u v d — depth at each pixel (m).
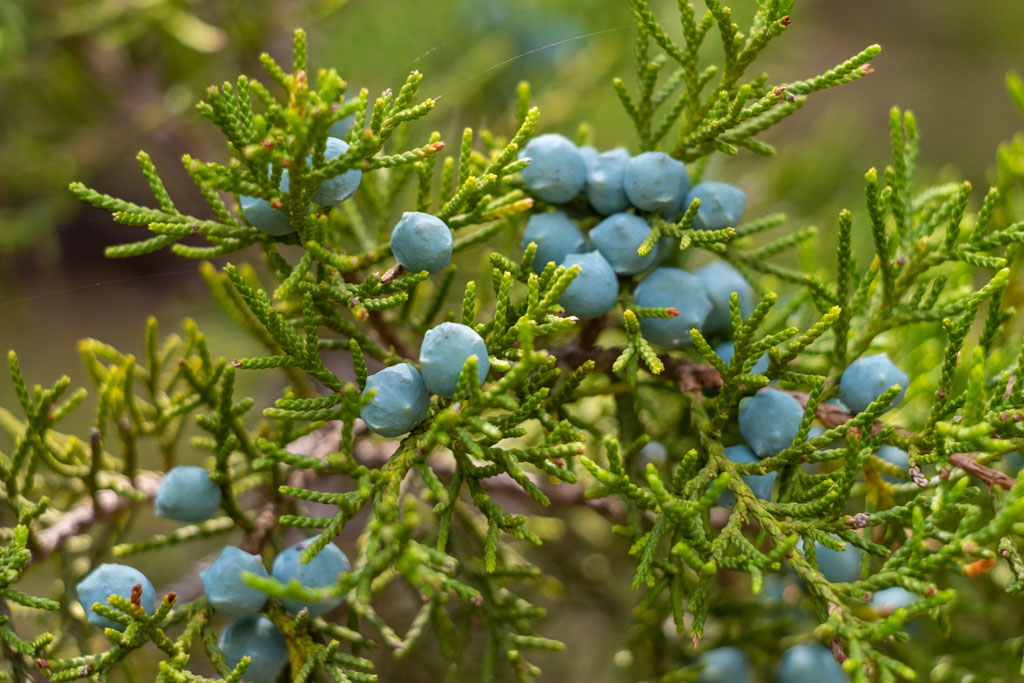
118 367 0.36
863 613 0.35
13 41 0.42
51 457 0.35
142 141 0.50
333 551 0.34
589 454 0.37
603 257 0.34
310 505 0.41
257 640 0.34
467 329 0.33
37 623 0.36
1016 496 0.32
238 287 0.33
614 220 0.34
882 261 0.34
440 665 0.39
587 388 0.35
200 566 0.40
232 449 0.34
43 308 0.67
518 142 0.33
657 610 0.37
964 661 0.36
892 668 0.32
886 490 0.34
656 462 0.36
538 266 0.34
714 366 0.33
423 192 0.34
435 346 0.32
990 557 0.32
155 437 0.36
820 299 0.34
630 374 0.34
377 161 0.33
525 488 0.33
